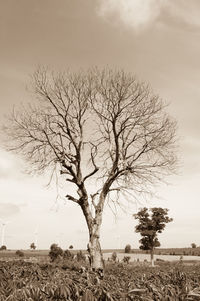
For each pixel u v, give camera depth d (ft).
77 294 22.06
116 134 73.51
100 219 70.13
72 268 50.90
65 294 21.88
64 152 71.82
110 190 73.36
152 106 75.41
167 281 31.58
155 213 170.40
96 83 76.95
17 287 26.43
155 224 164.76
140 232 163.84
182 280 31.22
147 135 74.54
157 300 22.56
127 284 27.50
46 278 31.19
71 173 71.82
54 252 129.90
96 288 22.66
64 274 32.32
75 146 73.15
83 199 70.74
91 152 74.02
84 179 71.61
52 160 72.23
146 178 72.74
